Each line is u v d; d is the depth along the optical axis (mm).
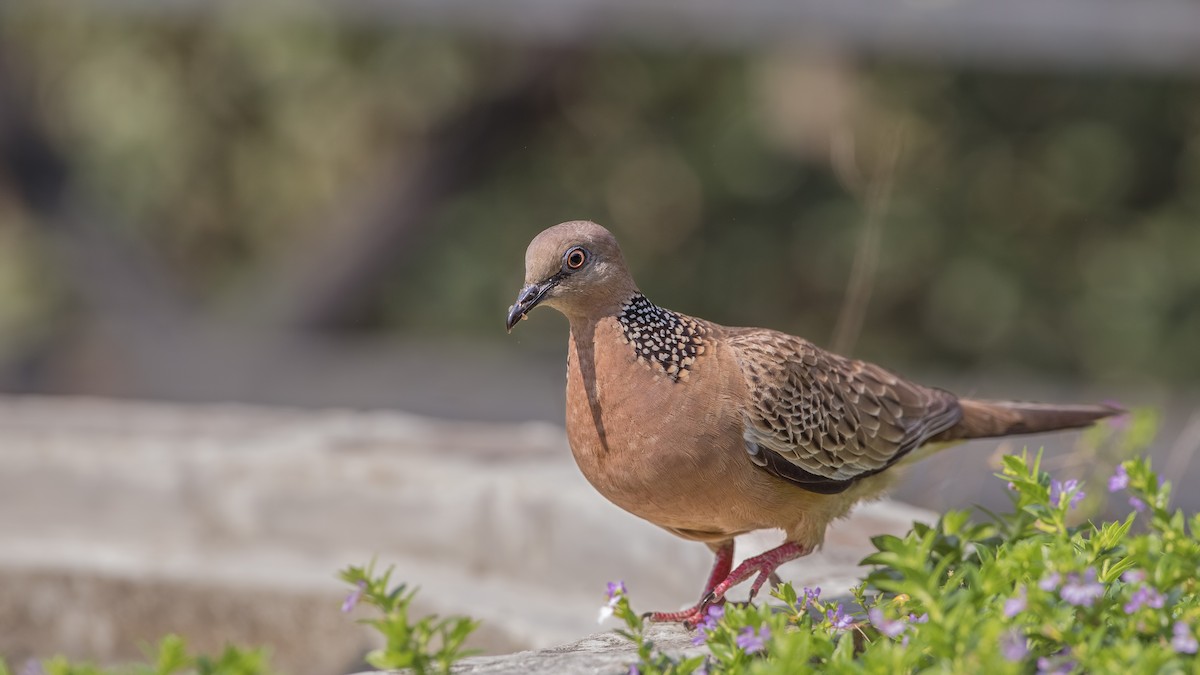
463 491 7777
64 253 18141
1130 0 13281
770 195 17672
